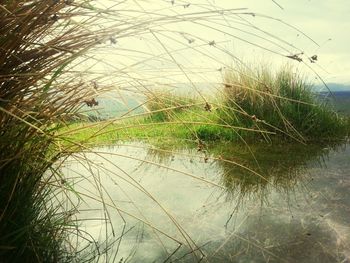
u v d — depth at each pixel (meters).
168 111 1.35
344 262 1.11
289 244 1.25
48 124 1.16
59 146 1.28
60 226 1.33
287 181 2.04
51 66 1.08
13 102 1.02
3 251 1.01
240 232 1.36
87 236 1.34
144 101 1.22
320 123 3.79
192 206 1.67
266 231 1.37
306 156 2.73
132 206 1.69
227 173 2.28
